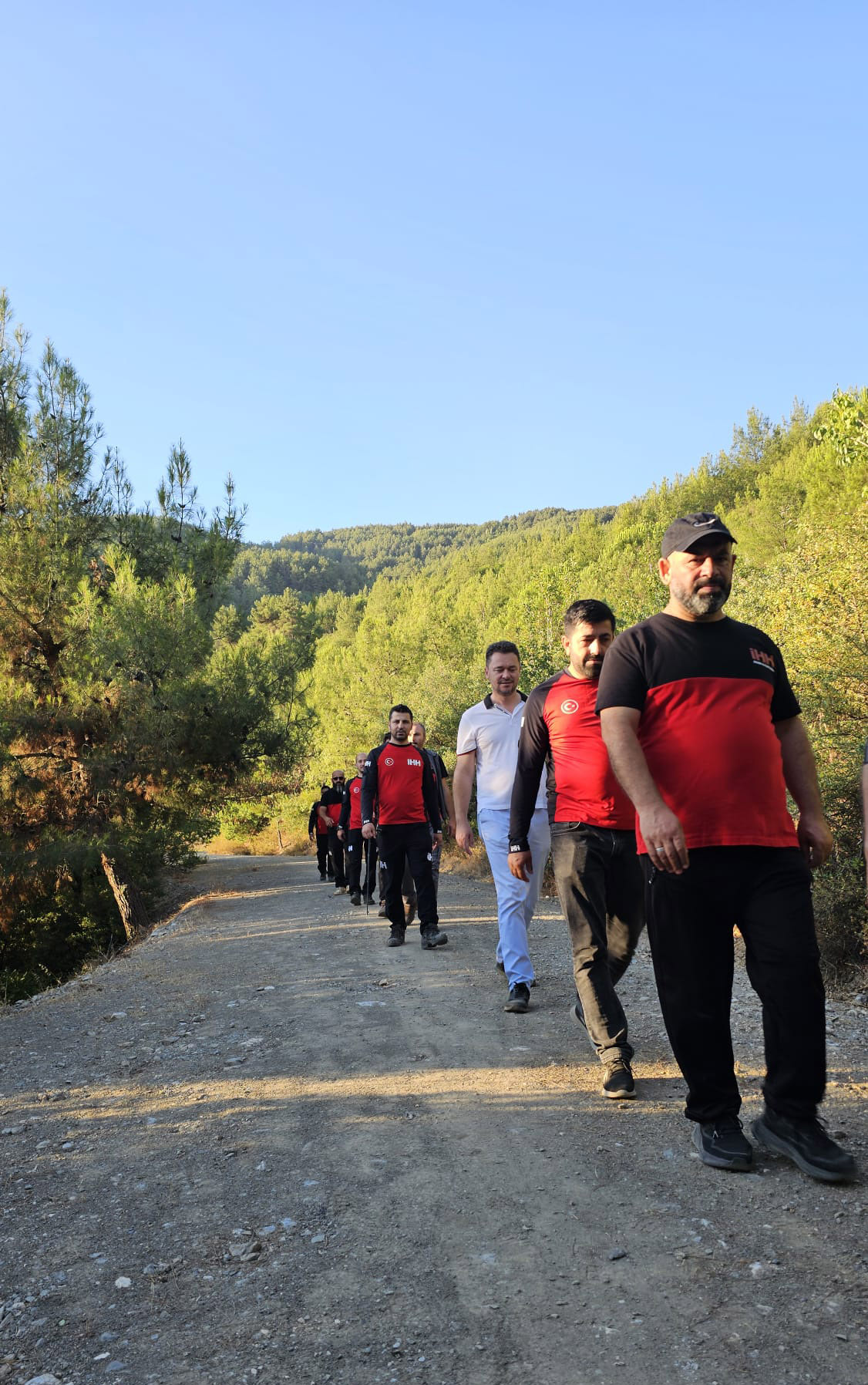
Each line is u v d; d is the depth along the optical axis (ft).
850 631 25.02
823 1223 9.08
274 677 60.29
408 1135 12.31
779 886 10.44
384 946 28.17
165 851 61.31
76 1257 9.71
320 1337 7.88
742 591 34.06
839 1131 11.23
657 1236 9.11
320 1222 10.02
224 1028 19.57
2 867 48.62
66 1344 8.09
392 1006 19.92
